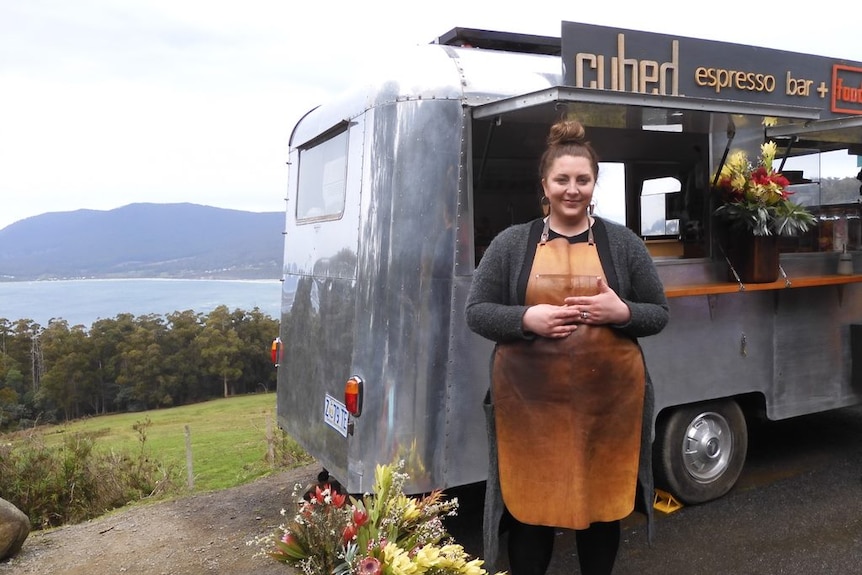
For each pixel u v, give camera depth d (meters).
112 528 4.02
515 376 2.10
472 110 3.01
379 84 3.11
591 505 2.09
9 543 3.57
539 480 2.09
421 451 2.96
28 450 5.70
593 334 2.01
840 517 3.59
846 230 4.50
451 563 1.89
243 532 3.87
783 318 4.02
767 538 3.38
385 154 3.04
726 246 3.78
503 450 2.17
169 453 9.17
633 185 3.71
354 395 3.05
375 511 2.01
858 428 5.23
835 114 4.09
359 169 3.21
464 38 3.47
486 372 3.08
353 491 3.09
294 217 4.27
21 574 3.40
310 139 3.95
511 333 2.03
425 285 2.95
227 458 7.86
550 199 2.12
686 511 3.76
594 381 2.03
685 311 3.61
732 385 3.80
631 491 2.13
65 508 5.32
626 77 3.13
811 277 4.11
